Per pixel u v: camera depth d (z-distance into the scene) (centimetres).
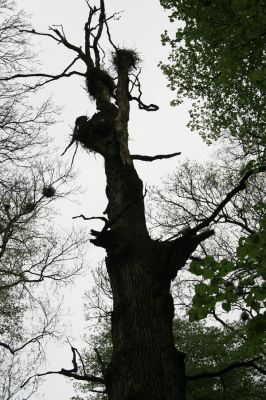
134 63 704
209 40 819
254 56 768
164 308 430
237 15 747
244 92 916
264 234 396
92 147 604
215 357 1662
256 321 412
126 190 523
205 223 445
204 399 1339
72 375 428
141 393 371
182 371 404
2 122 916
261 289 410
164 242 481
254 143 893
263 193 1070
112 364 408
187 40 884
